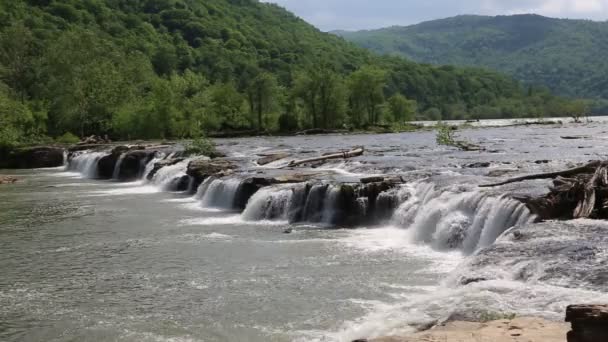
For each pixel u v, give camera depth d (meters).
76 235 28.27
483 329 12.21
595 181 22.61
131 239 27.08
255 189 34.78
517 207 22.25
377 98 119.38
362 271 20.56
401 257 22.52
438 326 13.09
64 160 70.94
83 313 17.38
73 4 190.25
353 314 16.30
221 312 17.02
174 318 16.72
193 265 22.17
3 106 81.69
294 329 15.51
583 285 14.96
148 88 122.12
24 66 109.25
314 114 115.56
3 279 20.92
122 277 20.86
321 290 18.55
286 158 47.44
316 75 114.50
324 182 31.48
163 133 97.38
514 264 17.02
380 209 29.17
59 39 113.56
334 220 29.66
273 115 114.94
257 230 28.59
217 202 36.78
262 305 17.42
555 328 12.01
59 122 96.50
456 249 23.66
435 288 18.23
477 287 15.66
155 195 42.88
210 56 187.62
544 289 14.91
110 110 99.25
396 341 11.95
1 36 112.19
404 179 31.42
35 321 16.83
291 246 24.81
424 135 82.12
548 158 39.72
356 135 92.31
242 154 55.03
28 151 71.44
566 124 107.19
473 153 46.12
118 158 57.50
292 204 31.30
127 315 17.08
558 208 21.94
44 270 22.03
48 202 39.97
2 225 31.30
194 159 50.38
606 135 64.56
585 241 17.91
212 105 108.06
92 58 112.31
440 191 26.78
